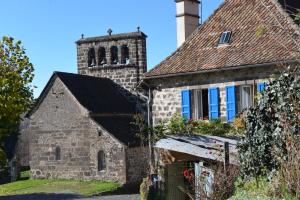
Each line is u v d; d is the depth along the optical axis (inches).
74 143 1396.4
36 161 1466.5
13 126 832.9
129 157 1310.3
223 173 478.0
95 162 1354.6
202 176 507.5
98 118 1379.2
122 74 1565.0
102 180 1338.6
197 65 763.4
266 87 414.6
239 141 455.2
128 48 1563.7
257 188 386.9
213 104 749.3
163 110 809.5
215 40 794.8
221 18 832.9
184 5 865.5
